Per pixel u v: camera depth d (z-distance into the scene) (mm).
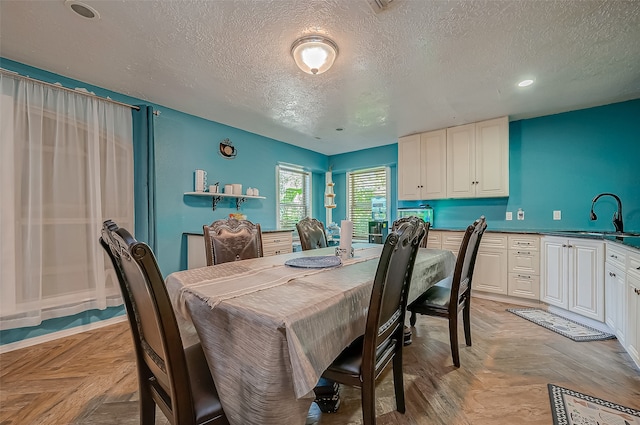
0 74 2035
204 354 1079
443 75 2367
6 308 2039
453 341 1854
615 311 2148
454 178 3682
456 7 1591
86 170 2439
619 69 2266
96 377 1766
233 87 2596
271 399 818
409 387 1646
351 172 5305
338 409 1478
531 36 1850
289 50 2014
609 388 1620
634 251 1813
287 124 3656
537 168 3375
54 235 2279
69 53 2057
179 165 3209
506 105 3006
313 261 1799
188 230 3297
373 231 4637
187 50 2020
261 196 3969
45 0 1541
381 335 1165
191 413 817
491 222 3680
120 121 2656
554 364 1884
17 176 2105
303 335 869
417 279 1780
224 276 1417
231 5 1585
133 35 1852
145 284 746
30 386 1674
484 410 1447
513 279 3121
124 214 2672
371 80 2451
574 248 2617
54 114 2283
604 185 3012
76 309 2365
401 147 4180
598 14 1642
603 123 3016
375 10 1616
